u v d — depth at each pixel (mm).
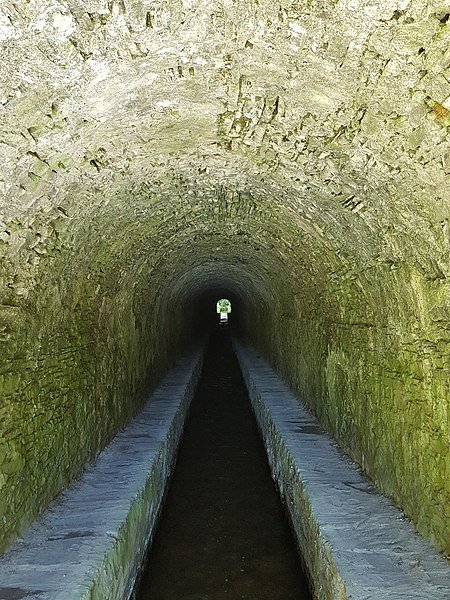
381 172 3168
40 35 2242
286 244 6207
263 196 4953
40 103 2629
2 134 2643
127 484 4855
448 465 3209
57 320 4340
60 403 4523
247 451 8805
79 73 2555
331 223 4469
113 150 3576
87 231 4281
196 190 4988
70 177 3412
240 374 17141
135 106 3133
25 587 3045
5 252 3217
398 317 3947
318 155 3551
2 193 2930
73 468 4898
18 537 3646
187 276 11805
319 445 6133
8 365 3486
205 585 4648
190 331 20031
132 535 4270
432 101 2465
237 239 7379
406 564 3285
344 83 2730
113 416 6566
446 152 2604
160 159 4059
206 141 3850
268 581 4691
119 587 3758
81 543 3617
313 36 2467
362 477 4977
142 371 8570
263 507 6383
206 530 5773
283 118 3307
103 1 2184
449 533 3248
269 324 13375
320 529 3832
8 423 3496
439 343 3266
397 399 4078
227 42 2594
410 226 3250
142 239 5945
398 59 2393
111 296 6109
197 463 8219
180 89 3053
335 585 3307
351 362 5438
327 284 5906
